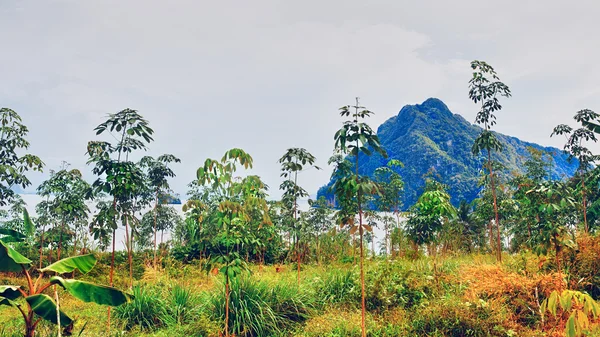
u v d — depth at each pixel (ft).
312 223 42.45
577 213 37.24
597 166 32.81
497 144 32.22
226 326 19.72
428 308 21.27
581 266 23.07
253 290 23.25
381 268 27.76
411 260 33.65
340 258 40.47
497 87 31.81
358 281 26.05
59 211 31.96
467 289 23.26
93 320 23.49
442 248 40.06
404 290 24.68
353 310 23.97
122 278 35.60
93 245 38.83
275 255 45.73
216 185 20.02
